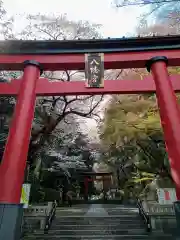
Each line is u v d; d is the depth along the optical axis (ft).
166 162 43.27
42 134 49.03
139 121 35.12
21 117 20.54
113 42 24.95
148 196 50.83
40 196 59.82
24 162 19.12
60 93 23.35
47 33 53.93
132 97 38.99
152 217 34.06
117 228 33.94
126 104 36.35
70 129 71.41
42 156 65.67
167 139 19.95
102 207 60.85
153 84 23.65
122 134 38.86
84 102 56.90
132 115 35.53
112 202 84.43
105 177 99.86
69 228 33.91
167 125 20.31
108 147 69.10
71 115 70.03
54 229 33.45
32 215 34.86
